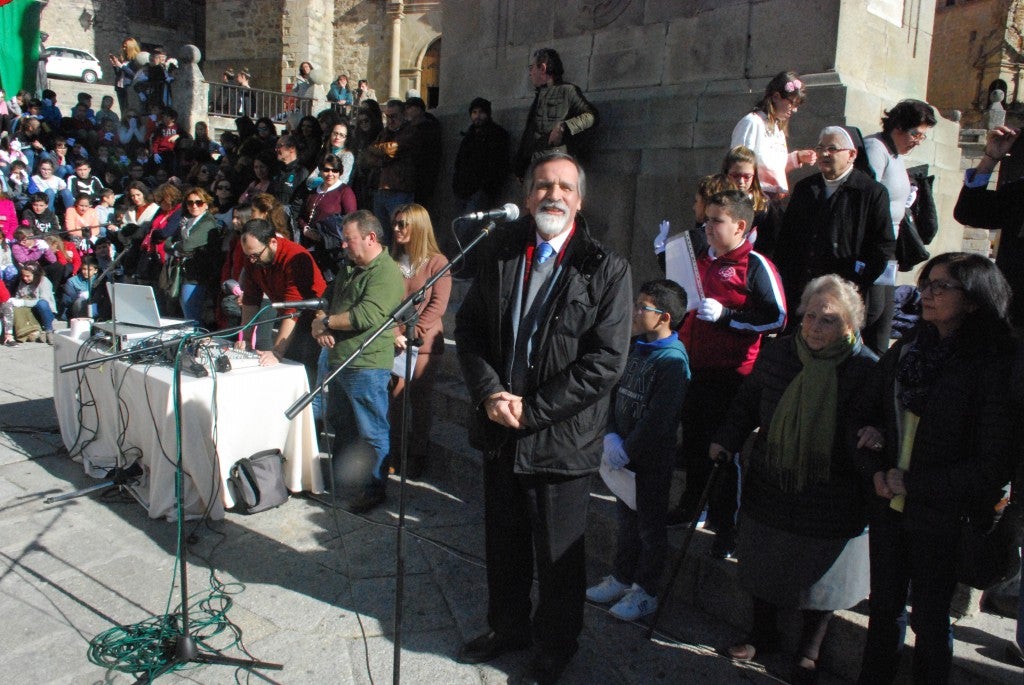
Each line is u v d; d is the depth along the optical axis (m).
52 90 14.41
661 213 5.07
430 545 3.81
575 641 2.75
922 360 2.36
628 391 3.15
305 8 21.27
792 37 4.54
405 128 6.59
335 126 7.09
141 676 2.77
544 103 5.37
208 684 2.75
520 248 2.70
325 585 3.44
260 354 4.36
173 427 3.88
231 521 4.04
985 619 2.89
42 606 3.22
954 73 20.69
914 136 3.64
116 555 3.66
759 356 2.89
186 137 11.99
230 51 22.52
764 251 3.73
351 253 4.02
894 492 2.38
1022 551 2.27
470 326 2.77
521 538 2.85
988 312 2.24
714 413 3.39
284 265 4.59
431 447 4.65
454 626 3.15
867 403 2.53
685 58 5.11
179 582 3.44
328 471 4.54
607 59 5.61
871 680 2.56
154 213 6.97
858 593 2.71
